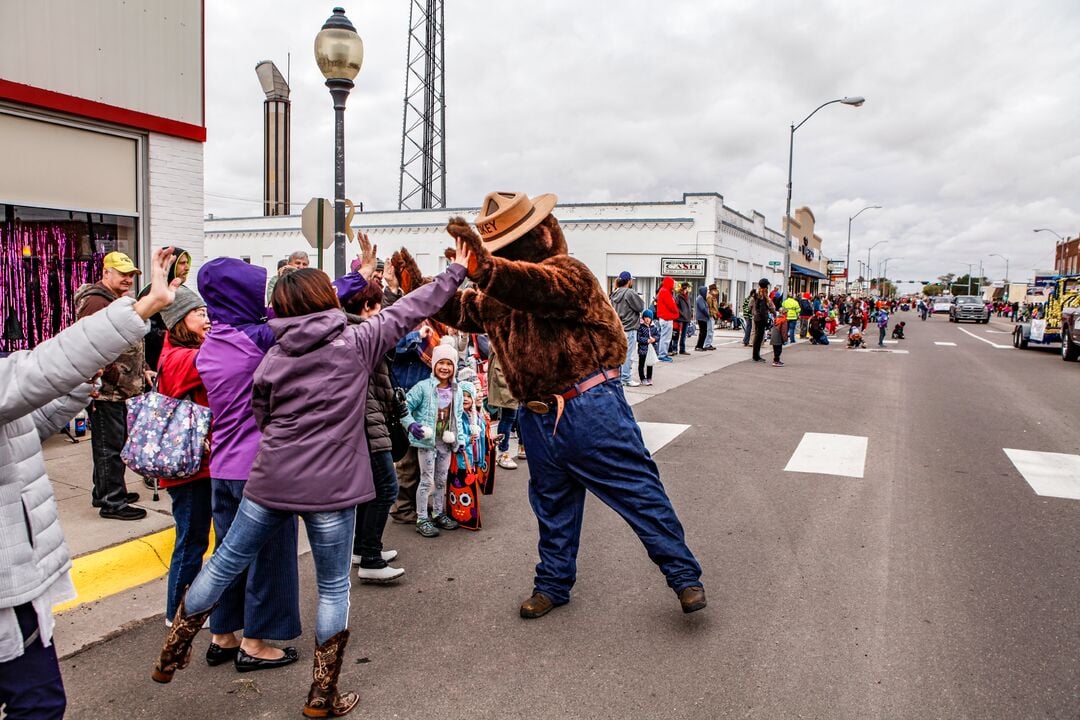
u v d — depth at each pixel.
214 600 3.07
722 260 29.36
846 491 6.41
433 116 33.59
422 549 5.13
